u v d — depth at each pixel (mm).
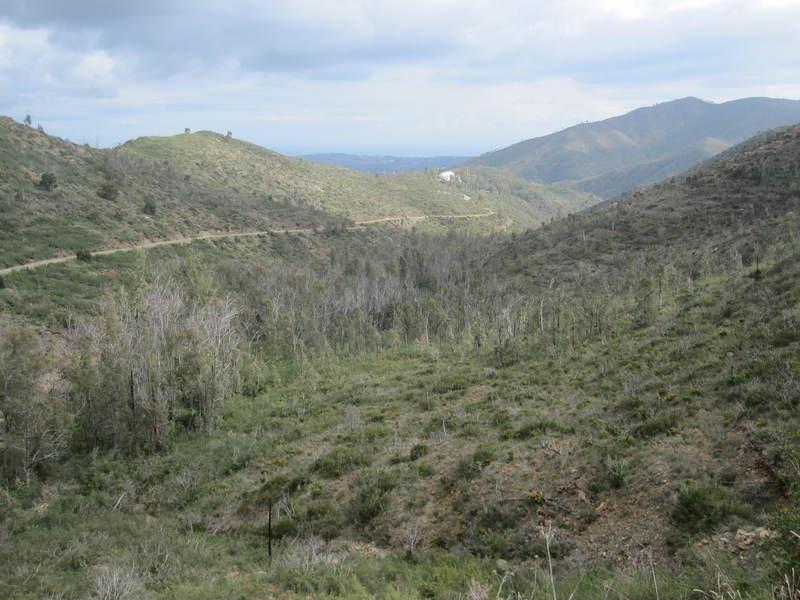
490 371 33000
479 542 13523
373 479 18531
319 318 57500
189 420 32844
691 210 73500
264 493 20109
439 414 25828
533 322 43469
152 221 81500
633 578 9867
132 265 61719
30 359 27125
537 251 83625
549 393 24875
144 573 13852
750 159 81625
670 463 13539
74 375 29891
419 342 52500
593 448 15852
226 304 45875
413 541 14445
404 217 168250
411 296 70188
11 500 21797
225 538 17578
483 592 10148
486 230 172250
